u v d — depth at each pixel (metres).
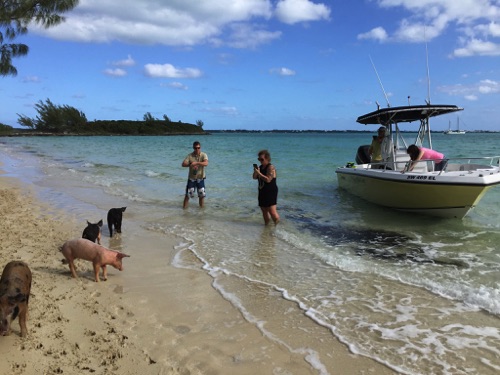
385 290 5.16
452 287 5.16
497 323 4.25
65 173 18.19
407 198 9.41
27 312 3.95
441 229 8.27
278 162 22.53
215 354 3.70
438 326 4.21
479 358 3.63
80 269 5.74
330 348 3.83
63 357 3.49
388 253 6.75
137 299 4.83
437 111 10.06
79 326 4.06
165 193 12.63
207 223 8.83
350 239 7.64
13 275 3.77
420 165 9.74
